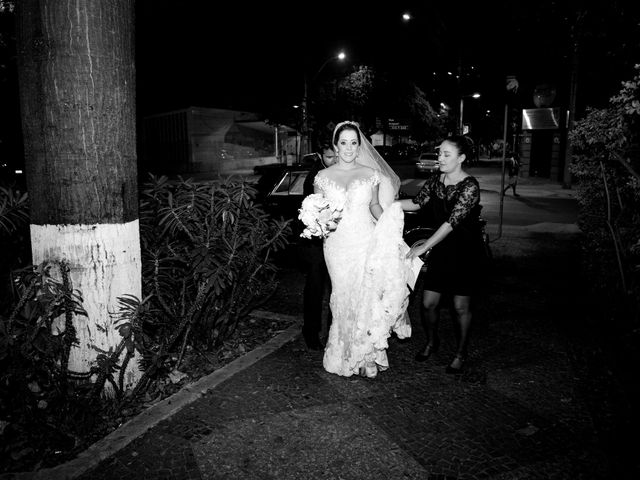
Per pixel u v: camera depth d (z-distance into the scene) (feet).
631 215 20.38
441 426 11.03
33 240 10.89
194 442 10.34
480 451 10.14
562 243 32.04
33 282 10.02
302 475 9.41
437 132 170.50
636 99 17.92
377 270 12.91
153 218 14.42
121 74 10.68
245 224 14.66
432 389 12.71
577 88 68.54
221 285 12.54
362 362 13.16
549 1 24.18
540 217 45.34
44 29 9.87
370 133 141.79
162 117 123.54
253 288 15.92
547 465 9.70
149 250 13.28
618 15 22.57
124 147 11.00
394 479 9.32
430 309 14.03
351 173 13.44
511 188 73.61
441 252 13.26
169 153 124.57
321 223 12.63
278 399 12.10
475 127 143.02
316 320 14.92
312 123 108.99
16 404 10.61
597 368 13.83
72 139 10.31
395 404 11.94
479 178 94.63
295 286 22.06
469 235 13.05
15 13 10.22
